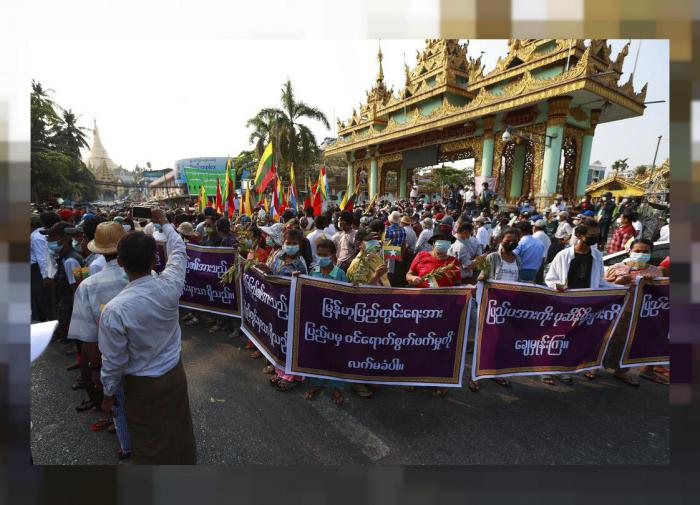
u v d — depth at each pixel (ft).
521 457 9.16
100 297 8.31
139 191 262.88
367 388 12.46
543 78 57.88
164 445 7.29
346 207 20.47
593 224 13.28
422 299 11.06
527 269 17.60
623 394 12.34
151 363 7.14
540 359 12.00
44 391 12.26
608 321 12.30
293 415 10.90
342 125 109.50
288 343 11.27
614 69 52.42
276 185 30.78
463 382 13.08
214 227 20.12
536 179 55.52
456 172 165.27
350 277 11.55
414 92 83.92
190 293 17.80
